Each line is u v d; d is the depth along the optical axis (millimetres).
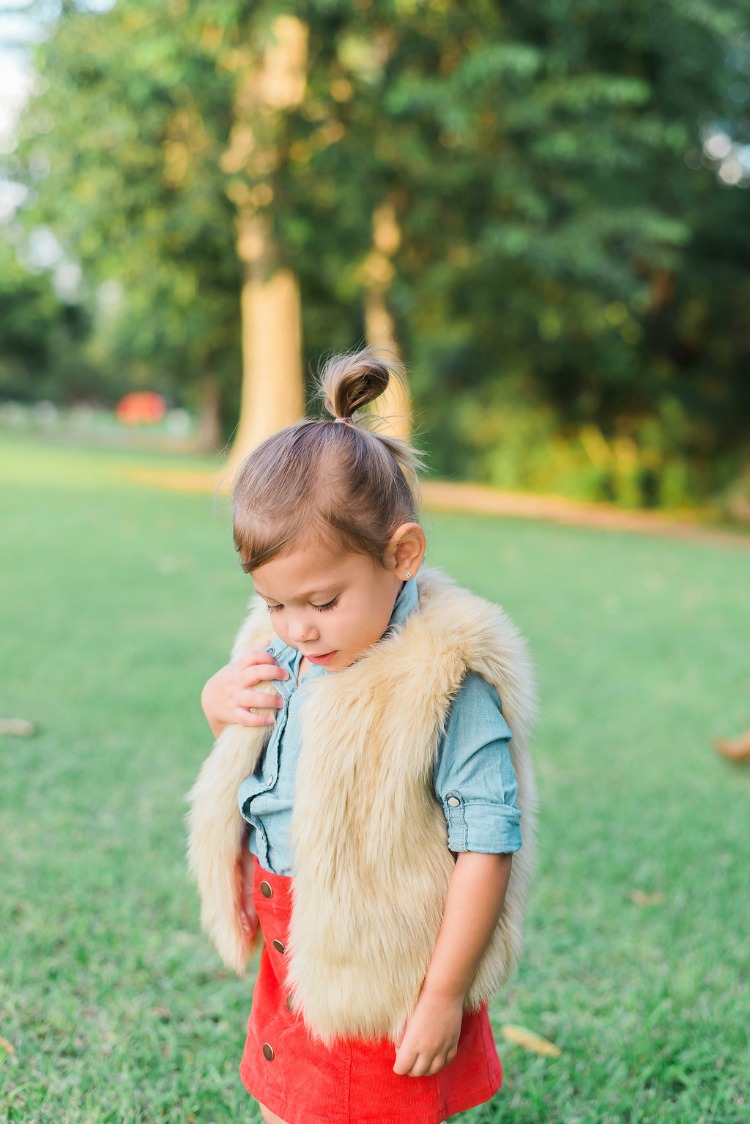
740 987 2594
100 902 2852
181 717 4555
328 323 19375
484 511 16078
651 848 3412
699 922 2920
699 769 4297
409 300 17047
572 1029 2365
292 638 1500
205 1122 2020
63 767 3852
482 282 16172
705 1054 2277
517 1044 2305
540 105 12859
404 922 1443
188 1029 2309
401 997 1450
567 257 13906
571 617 7375
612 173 14289
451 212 14664
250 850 1692
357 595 1471
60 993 2412
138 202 13242
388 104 12430
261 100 12695
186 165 13281
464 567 9492
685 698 5391
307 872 1463
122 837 3283
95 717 4496
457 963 1436
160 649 5750
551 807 3750
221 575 8273
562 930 2828
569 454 19859
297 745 1562
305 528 1431
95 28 12469
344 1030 1471
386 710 1444
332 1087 1521
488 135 13664
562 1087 2170
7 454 21984
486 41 12883
